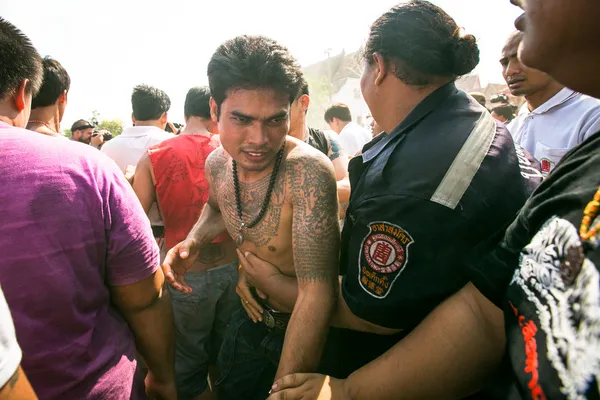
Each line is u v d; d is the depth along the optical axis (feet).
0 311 1.90
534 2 1.81
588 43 1.71
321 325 3.81
